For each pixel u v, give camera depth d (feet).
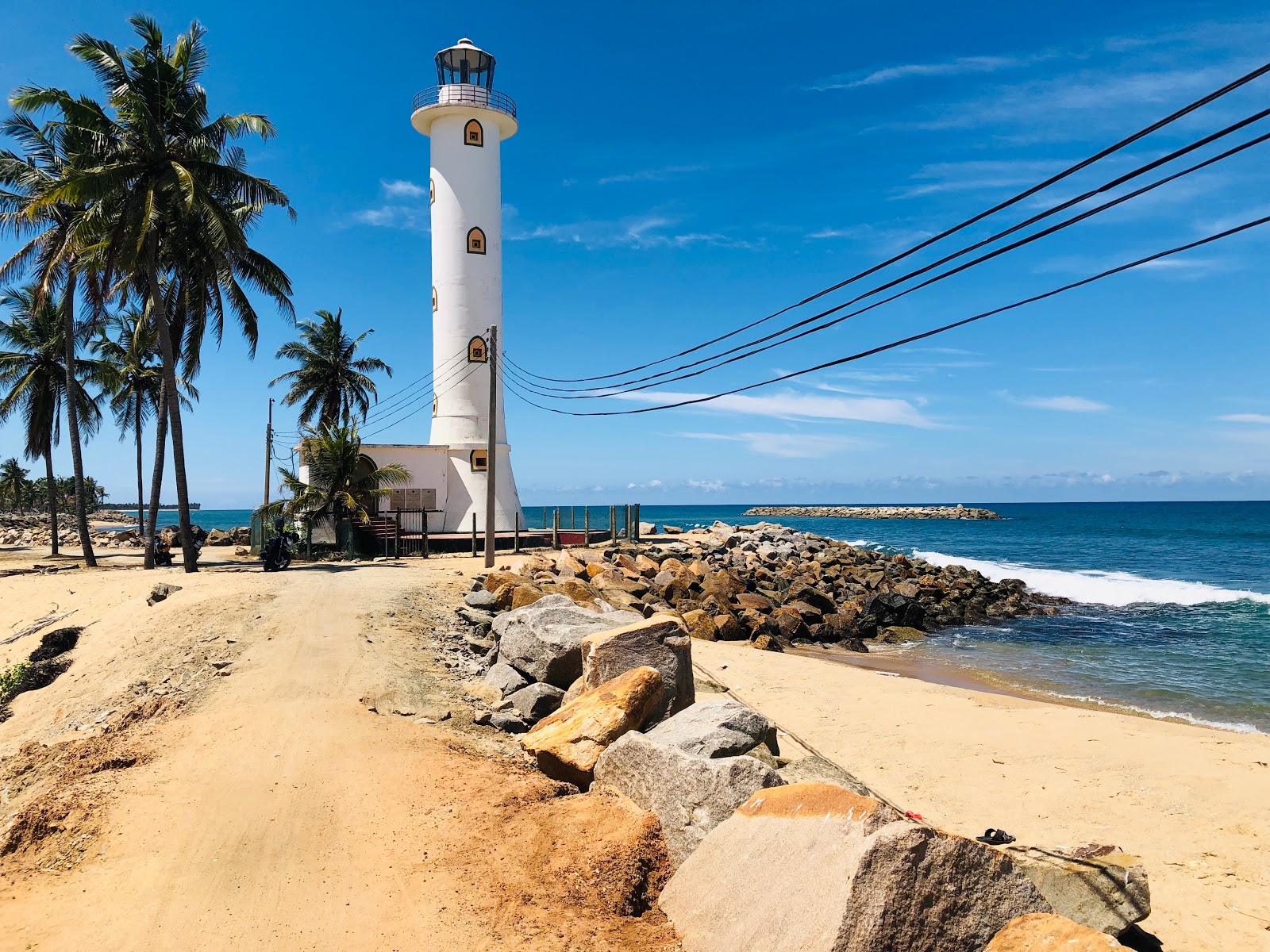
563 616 45.68
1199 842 29.37
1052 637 87.10
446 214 133.18
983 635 89.20
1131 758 39.22
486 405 132.26
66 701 49.29
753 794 21.56
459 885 21.86
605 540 135.95
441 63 138.10
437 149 134.00
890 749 41.11
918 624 93.76
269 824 26.04
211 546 157.89
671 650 34.40
